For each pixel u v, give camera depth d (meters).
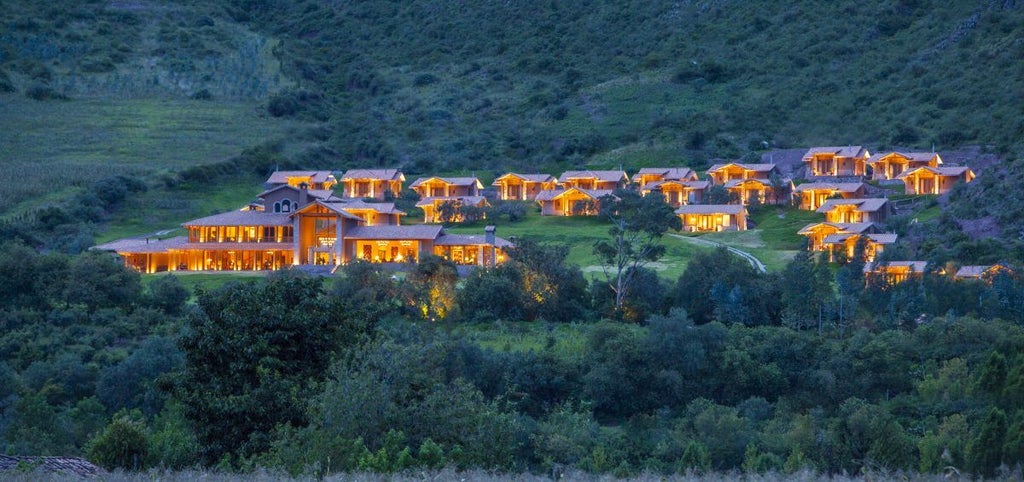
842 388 81.00
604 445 69.69
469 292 105.69
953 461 59.00
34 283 104.44
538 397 81.94
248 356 49.94
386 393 45.28
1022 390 72.69
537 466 64.50
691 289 107.00
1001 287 99.75
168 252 135.88
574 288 110.12
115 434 47.88
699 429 69.88
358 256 134.75
